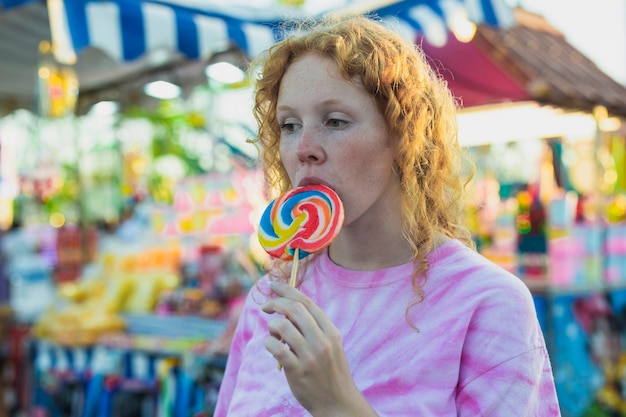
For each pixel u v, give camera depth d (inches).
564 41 203.2
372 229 42.4
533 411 37.1
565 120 186.9
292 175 41.6
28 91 218.5
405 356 38.5
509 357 36.8
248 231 137.9
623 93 179.5
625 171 188.2
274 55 42.8
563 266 140.1
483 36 163.8
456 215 45.8
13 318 171.9
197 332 127.6
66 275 180.5
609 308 154.6
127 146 250.8
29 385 157.1
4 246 186.2
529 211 143.4
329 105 38.9
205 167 346.6
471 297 38.5
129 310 140.0
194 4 122.1
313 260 46.8
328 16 47.4
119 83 210.5
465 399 37.4
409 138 40.3
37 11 146.0
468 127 194.2
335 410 33.5
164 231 146.6
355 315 41.3
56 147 244.8
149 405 125.7
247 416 42.4
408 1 126.0
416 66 41.4
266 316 46.9
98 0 105.2
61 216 272.1
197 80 194.4
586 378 144.3
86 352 136.6
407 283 40.8
